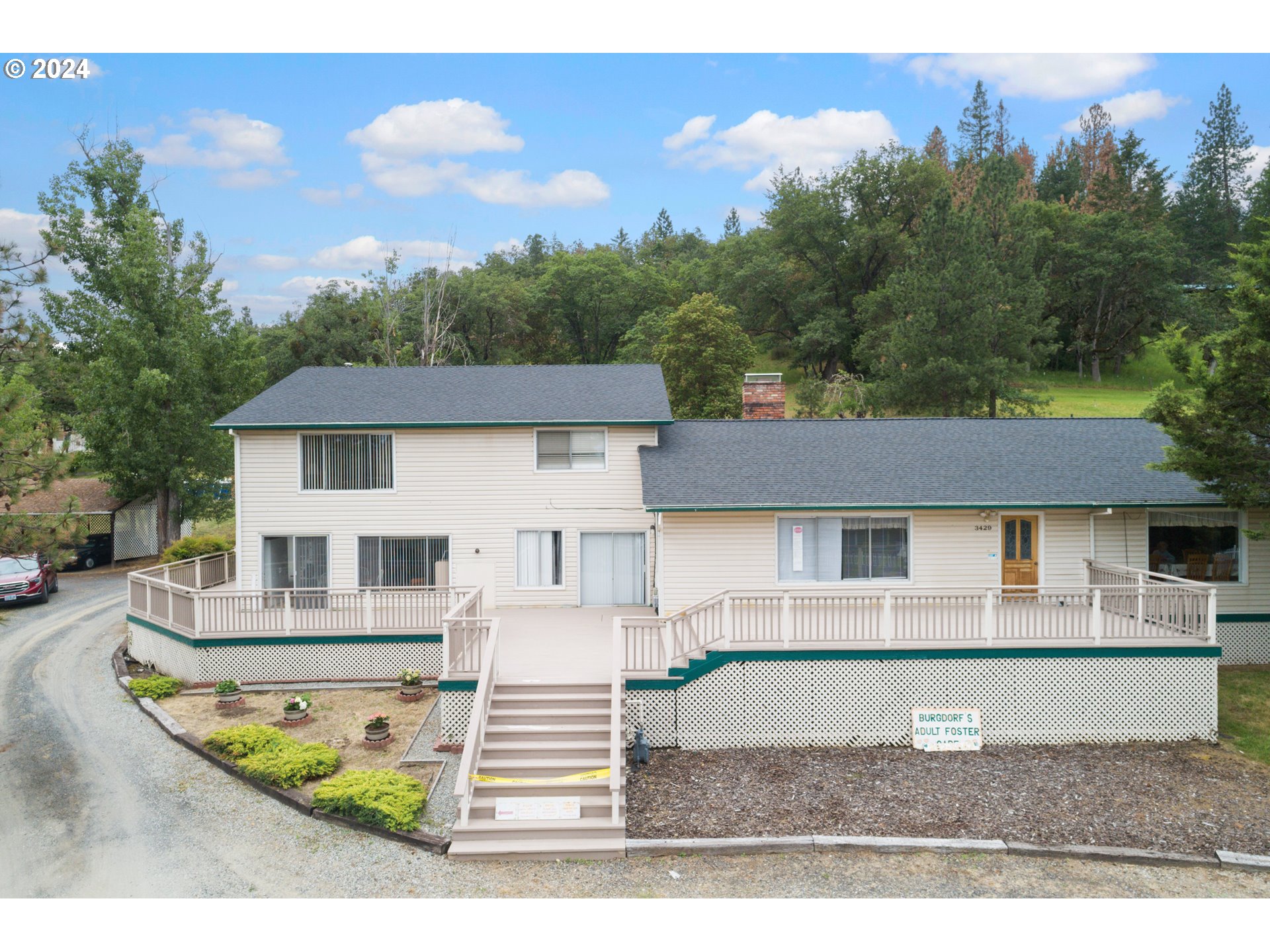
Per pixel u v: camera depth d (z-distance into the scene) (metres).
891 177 65.31
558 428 20.58
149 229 34.34
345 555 20.36
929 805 11.93
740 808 11.83
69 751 14.24
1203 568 18.58
